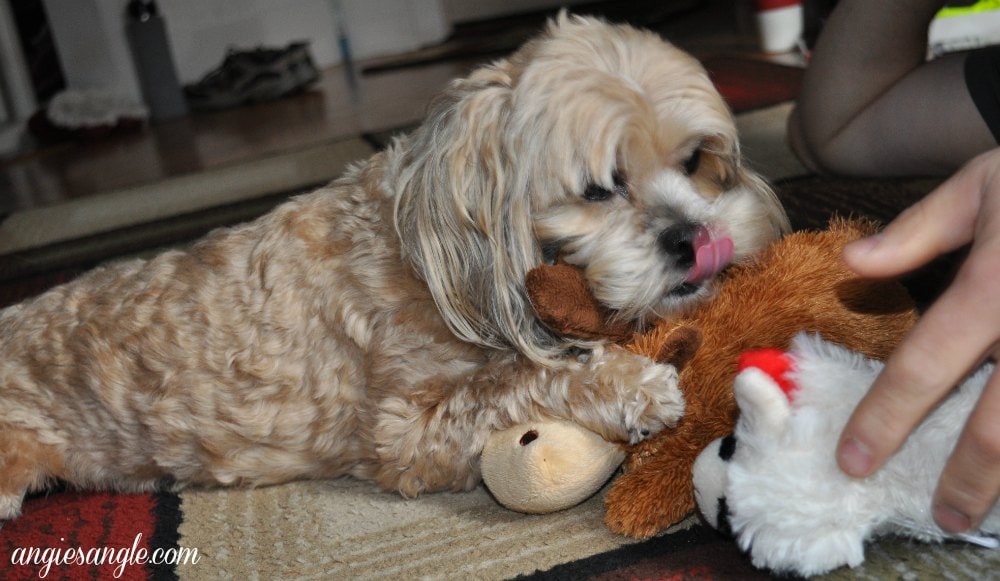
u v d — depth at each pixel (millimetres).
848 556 1027
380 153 1704
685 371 1299
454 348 1528
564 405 1312
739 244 1422
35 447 1676
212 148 4422
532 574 1188
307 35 6816
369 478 1592
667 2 6641
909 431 922
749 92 3506
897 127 2025
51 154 5043
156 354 1616
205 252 1704
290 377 1562
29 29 5738
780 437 1037
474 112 1507
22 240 3215
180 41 6309
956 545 1089
